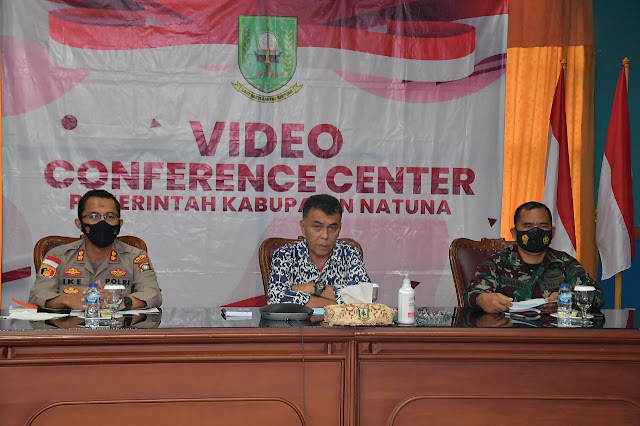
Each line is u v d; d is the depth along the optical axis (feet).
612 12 14.70
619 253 13.26
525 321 7.90
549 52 14.21
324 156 13.96
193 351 6.97
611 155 13.43
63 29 13.26
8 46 13.12
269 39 13.76
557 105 13.70
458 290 10.78
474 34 14.20
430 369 7.27
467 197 14.25
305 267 10.00
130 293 9.37
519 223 9.66
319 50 13.87
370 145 14.05
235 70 13.70
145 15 13.46
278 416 7.11
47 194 13.29
